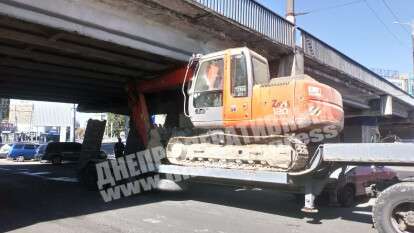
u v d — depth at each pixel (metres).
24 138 71.94
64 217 9.63
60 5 11.32
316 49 21.62
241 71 9.95
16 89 23.69
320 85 9.39
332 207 11.15
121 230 8.36
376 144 7.65
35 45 13.79
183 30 15.15
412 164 7.49
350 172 10.38
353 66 27.36
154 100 16.34
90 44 13.73
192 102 10.88
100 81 20.52
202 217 9.62
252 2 16.36
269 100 9.45
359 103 35.84
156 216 9.73
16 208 10.84
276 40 17.81
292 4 20.14
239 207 11.00
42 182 17.39
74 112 47.56
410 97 43.84
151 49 14.16
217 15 14.36
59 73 18.50
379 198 7.28
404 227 7.04
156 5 13.09
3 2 10.13
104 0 12.30
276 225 8.90
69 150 32.19
